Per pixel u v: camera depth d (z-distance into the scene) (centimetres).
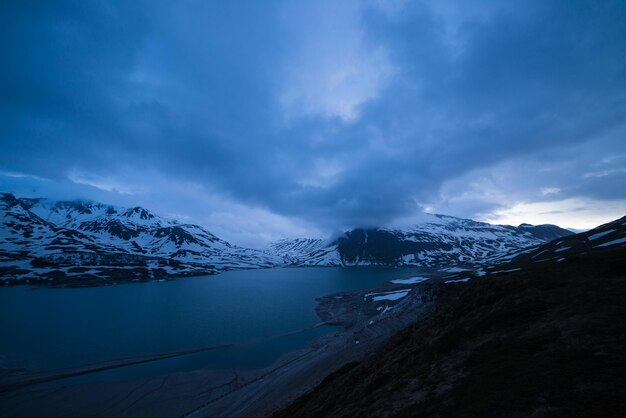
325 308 12738
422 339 2700
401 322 6644
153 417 4747
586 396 1037
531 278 2598
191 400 5222
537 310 1997
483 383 1392
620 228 8119
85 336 8906
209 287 19762
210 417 4503
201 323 10425
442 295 5978
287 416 3186
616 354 1219
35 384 5950
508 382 1312
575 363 1254
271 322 10575
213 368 6694
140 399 5303
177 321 10675
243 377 6150
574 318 1702
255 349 7912
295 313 11912
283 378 5481
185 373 6400
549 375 1236
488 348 1777
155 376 6281
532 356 1459
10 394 5556
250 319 10981
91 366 6825
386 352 3184
